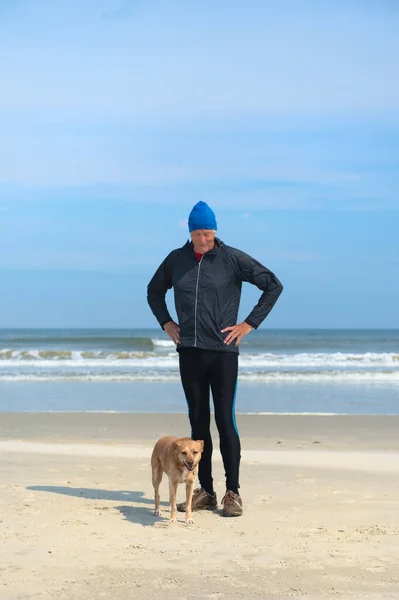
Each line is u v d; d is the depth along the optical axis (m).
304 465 8.71
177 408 17.06
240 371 27.92
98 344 47.53
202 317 5.99
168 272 6.28
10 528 5.34
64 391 20.81
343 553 4.78
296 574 4.33
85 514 5.86
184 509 6.15
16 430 12.88
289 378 25.08
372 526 5.53
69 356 34.44
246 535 5.26
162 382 23.34
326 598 3.93
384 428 13.35
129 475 7.84
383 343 55.84
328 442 11.52
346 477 7.84
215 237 6.13
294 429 13.14
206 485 6.26
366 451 10.33
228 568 4.44
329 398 19.36
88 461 8.86
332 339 61.59
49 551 4.77
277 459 9.25
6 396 19.53
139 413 15.45
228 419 6.07
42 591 4.00
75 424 13.72
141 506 6.28
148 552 4.78
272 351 46.97
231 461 6.05
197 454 5.59
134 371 27.42
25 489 6.90
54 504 6.21
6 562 4.51
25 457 9.20
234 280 6.08
